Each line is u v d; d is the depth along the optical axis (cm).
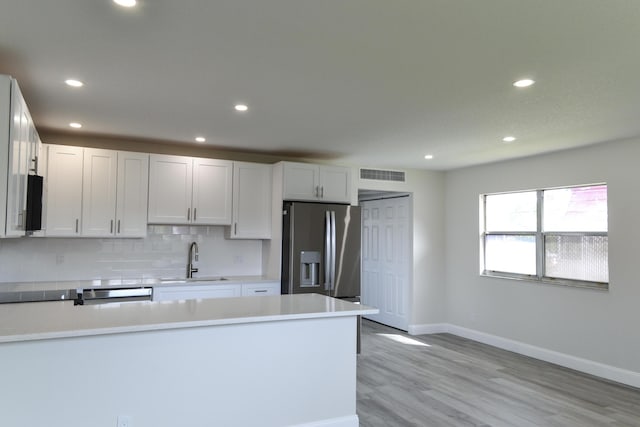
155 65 269
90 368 251
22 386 237
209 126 415
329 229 520
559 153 512
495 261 603
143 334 264
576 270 501
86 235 445
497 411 368
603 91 304
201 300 344
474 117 372
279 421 302
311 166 531
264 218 535
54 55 255
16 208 263
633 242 438
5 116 244
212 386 282
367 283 767
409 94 317
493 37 227
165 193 482
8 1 196
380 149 510
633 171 440
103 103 346
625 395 408
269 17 210
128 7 202
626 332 442
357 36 229
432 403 384
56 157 435
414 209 656
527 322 545
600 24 212
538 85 295
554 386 430
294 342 308
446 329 670
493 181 598
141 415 262
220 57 257
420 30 221
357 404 381
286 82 296
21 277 449
